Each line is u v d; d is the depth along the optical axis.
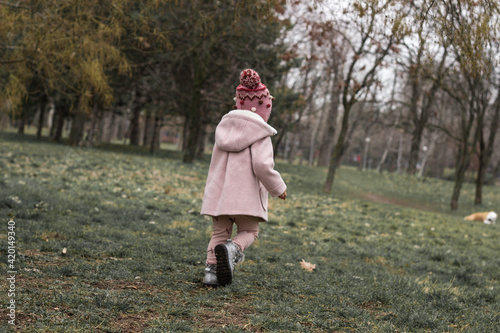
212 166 3.75
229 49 23.02
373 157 74.81
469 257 7.60
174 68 26.28
